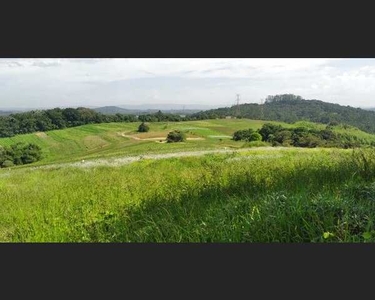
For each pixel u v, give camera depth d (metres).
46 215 4.85
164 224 4.16
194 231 3.98
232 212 4.04
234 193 4.68
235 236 3.79
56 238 4.54
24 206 4.96
